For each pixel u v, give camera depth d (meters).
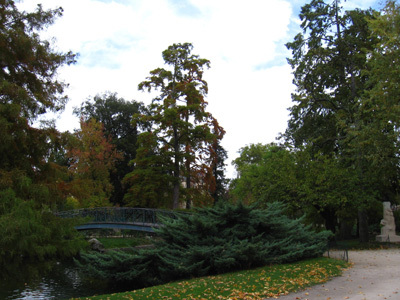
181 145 34.03
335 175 22.23
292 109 27.23
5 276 13.95
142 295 9.52
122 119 47.78
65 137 14.22
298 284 10.02
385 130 21.58
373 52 19.91
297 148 25.00
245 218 14.79
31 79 13.94
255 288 9.60
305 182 22.08
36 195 12.36
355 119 22.97
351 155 25.73
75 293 14.70
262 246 13.41
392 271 12.38
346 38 25.17
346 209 24.62
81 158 37.31
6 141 11.68
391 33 18.77
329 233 16.86
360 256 17.08
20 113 12.40
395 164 22.69
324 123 27.25
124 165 45.84
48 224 12.50
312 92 26.34
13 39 12.73
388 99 18.92
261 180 24.00
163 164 31.06
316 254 15.46
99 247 28.16
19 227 10.31
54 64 14.69
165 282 13.25
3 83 11.89
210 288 9.82
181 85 31.39
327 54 25.52
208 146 32.25
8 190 11.15
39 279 16.94
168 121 29.88
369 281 10.49
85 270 14.42
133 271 13.64
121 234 35.97
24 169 12.79
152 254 13.74
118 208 28.75
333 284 10.15
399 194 28.44
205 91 32.91
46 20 14.22
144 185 30.00
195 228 14.37
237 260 12.82
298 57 27.16
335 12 26.31
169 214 24.98
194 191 31.25
